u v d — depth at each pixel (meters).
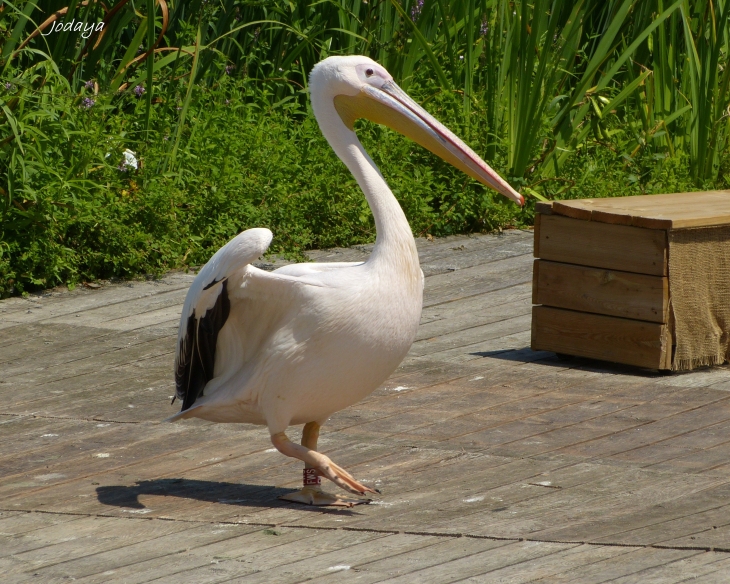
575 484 7.55
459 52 19.92
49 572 6.25
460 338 12.12
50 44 16.61
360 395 7.34
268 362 7.12
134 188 15.50
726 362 11.01
